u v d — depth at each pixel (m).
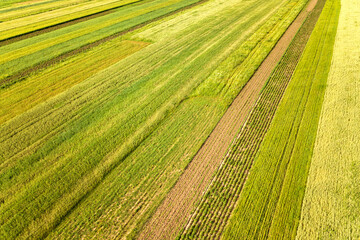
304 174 11.62
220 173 12.14
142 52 24.91
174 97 17.84
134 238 9.81
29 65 23.62
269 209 10.38
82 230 10.21
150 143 14.16
